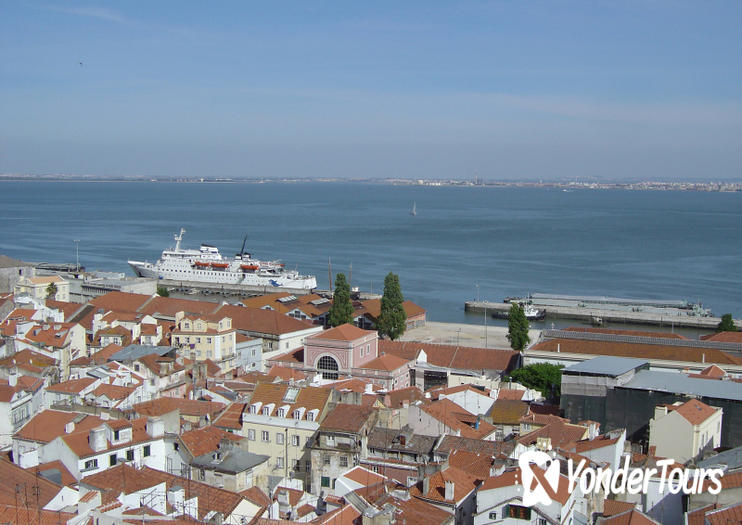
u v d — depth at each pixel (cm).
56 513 7031
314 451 10838
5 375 13262
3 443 11056
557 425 11388
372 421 11181
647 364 14750
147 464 9838
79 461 9012
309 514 8475
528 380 16800
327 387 12481
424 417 11462
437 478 8600
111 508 7044
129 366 14350
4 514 6862
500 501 7806
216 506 7894
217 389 13888
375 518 7331
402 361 17600
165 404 11156
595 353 18138
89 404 11781
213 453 9938
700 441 10781
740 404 12206
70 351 16838
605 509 8431
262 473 9931
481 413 13612
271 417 11588
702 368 17125
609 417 13100
